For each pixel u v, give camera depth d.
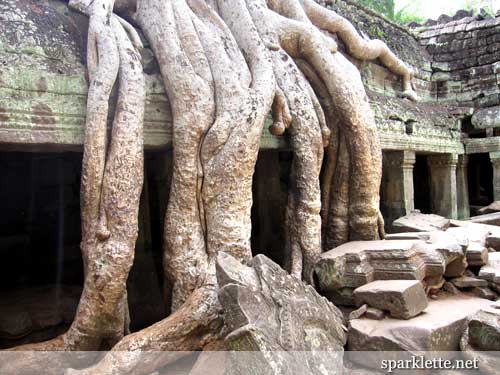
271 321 2.88
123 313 3.40
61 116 3.40
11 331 3.95
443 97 9.55
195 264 3.65
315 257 4.42
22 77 3.22
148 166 5.05
